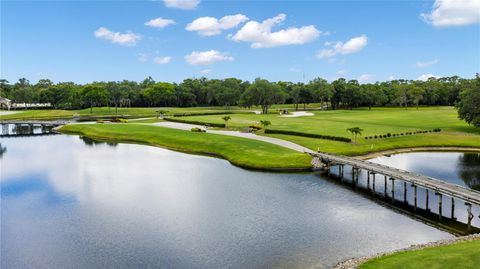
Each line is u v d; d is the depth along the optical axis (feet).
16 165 240.12
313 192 176.24
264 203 160.15
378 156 256.52
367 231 129.49
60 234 129.90
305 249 115.75
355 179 200.54
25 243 123.24
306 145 274.57
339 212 148.87
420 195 171.63
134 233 129.59
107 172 219.20
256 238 124.36
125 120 488.85
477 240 111.34
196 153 282.56
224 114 558.15
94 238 126.00
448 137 305.53
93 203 162.20
